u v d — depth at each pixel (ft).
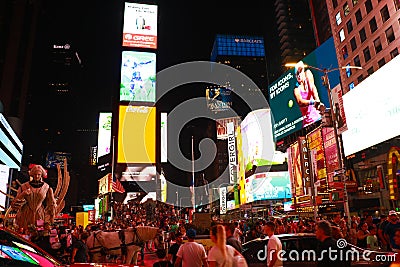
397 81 93.09
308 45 335.67
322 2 236.22
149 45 296.10
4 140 157.48
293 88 205.05
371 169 132.98
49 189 40.29
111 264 17.43
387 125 97.66
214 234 19.33
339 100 132.16
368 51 159.12
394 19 141.90
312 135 152.66
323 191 121.19
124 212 165.07
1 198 82.64
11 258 13.26
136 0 310.04
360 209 115.14
